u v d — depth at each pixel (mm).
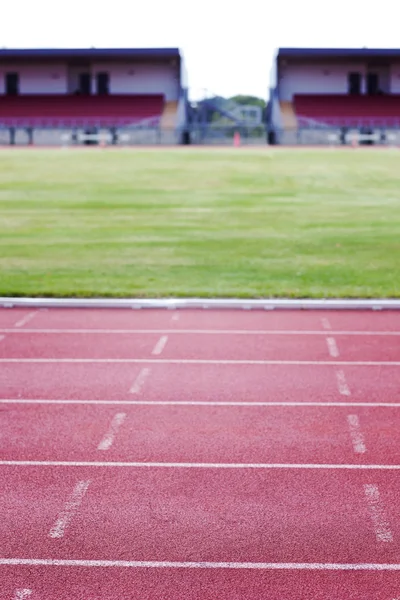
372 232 23672
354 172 37031
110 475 8195
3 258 20047
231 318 14836
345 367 11883
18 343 13188
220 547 6793
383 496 7738
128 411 10055
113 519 7266
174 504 7551
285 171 37375
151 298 16031
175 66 59656
